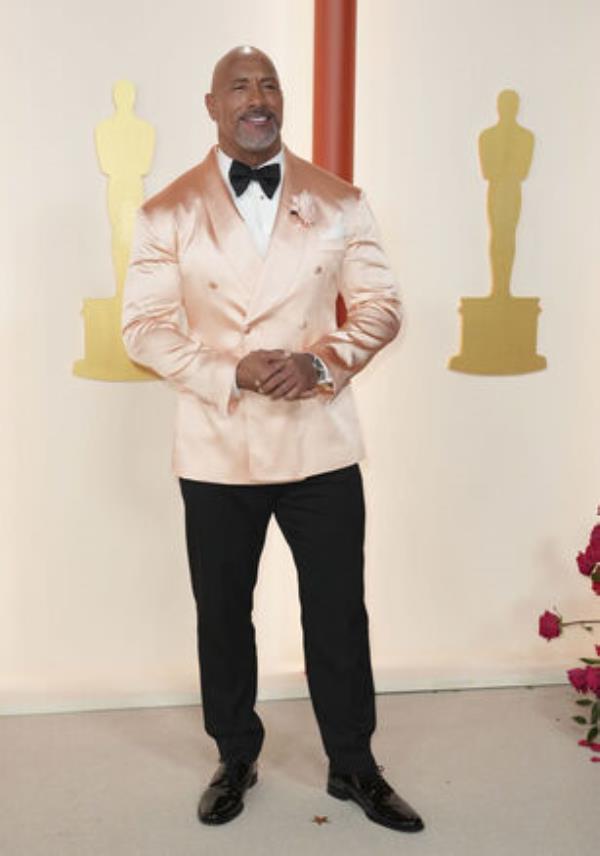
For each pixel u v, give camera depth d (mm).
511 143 2770
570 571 3004
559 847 2055
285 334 2000
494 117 2783
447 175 2787
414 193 2785
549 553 2986
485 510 2939
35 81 2602
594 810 2203
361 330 2027
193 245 2010
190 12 2637
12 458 2725
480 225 2816
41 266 2666
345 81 2594
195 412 2062
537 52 2775
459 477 2918
